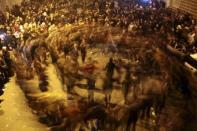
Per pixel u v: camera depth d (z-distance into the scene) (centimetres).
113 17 2795
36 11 3156
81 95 1767
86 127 1468
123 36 2359
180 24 2623
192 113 1571
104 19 2738
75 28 2505
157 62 1945
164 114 1576
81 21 2753
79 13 2994
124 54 2241
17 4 3744
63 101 1591
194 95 1725
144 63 1989
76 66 1962
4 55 2184
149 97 1548
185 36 2400
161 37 2395
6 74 2105
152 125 1549
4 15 3170
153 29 2544
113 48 2327
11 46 2442
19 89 1980
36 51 2261
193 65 2089
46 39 2386
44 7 3281
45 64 2261
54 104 1591
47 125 1584
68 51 2198
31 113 1712
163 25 2572
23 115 1698
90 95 1728
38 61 2205
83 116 1439
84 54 2233
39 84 1944
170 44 2303
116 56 2273
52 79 2048
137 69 1920
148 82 1711
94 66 1988
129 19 2739
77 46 2270
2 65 2105
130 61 2117
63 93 1806
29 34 2444
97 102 1627
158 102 1586
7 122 1656
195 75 1928
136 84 1725
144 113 1559
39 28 2622
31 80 2042
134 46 2230
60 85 1948
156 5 3434
